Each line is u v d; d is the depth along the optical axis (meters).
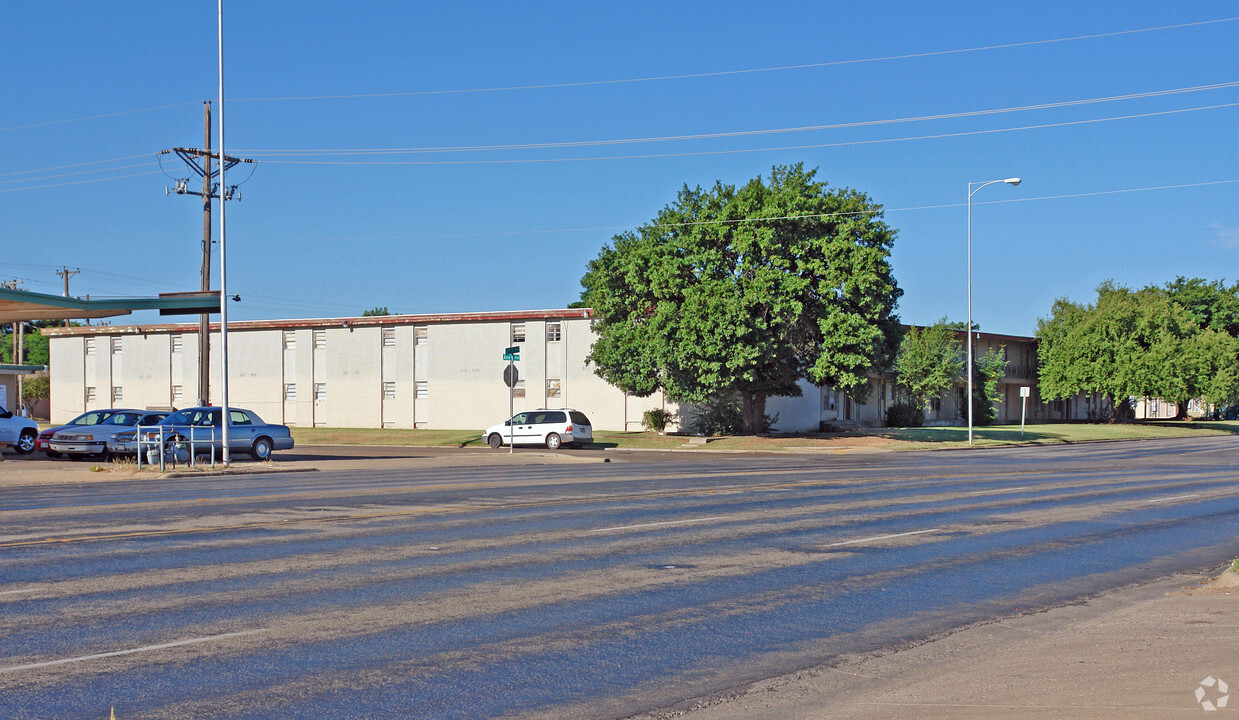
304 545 13.07
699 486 22.80
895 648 7.92
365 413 58.66
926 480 24.94
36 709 6.18
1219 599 9.62
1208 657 7.34
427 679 6.93
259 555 12.20
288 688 6.67
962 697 6.50
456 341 57.03
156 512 16.92
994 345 76.81
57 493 20.83
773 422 52.97
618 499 19.55
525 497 19.92
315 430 56.91
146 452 30.50
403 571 11.12
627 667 7.31
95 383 65.50
